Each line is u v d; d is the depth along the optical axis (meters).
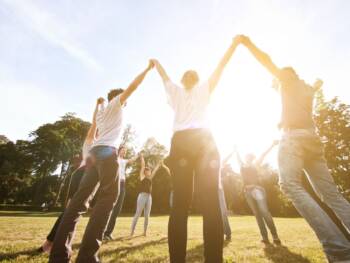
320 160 2.55
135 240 5.42
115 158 2.72
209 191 1.96
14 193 47.69
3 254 3.61
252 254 3.85
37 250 3.85
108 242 5.09
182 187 2.03
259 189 5.31
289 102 2.65
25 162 48.56
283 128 2.62
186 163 2.09
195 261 3.35
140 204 6.38
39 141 49.47
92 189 2.63
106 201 2.51
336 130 26.88
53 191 48.31
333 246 1.92
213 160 2.07
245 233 6.93
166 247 4.49
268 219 5.05
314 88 3.05
